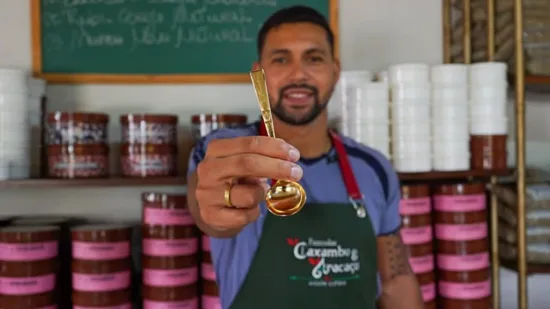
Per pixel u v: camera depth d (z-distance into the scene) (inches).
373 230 46.3
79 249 57.5
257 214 30.5
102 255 57.4
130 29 70.2
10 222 65.4
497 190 71.4
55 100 69.4
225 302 43.7
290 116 44.7
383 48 75.7
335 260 44.4
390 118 65.1
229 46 71.7
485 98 65.2
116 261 58.2
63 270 63.3
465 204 64.0
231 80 71.4
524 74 65.5
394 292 48.4
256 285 43.4
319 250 44.3
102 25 69.8
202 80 71.0
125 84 70.7
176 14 70.9
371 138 63.3
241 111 72.7
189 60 71.1
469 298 63.9
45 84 67.2
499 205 71.2
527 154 78.0
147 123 60.7
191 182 40.9
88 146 59.6
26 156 60.7
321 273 44.0
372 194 47.9
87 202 70.2
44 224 63.6
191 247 60.1
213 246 44.2
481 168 65.7
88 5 69.6
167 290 58.8
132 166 60.7
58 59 69.2
